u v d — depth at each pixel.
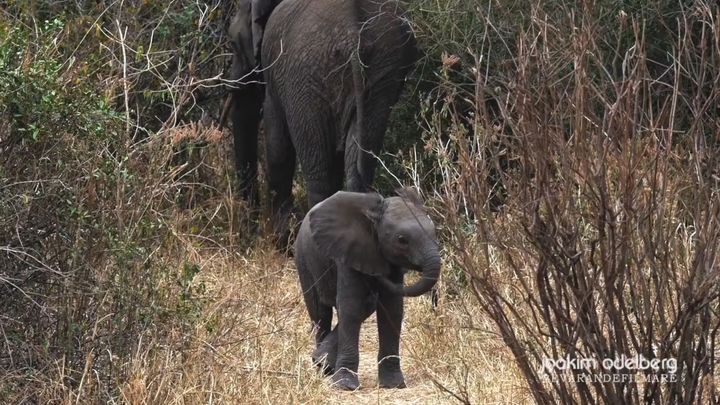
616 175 8.79
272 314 13.95
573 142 8.56
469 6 16.73
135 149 11.77
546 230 8.40
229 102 19.55
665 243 8.34
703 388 8.47
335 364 12.52
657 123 8.55
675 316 8.35
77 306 10.72
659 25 16.50
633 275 8.63
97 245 10.88
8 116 10.76
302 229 12.91
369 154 15.70
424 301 14.48
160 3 18.69
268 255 16.92
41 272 10.77
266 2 17.88
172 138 12.42
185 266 11.41
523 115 8.51
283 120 17.72
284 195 18.58
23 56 11.19
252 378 11.41
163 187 12.05
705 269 8.21
